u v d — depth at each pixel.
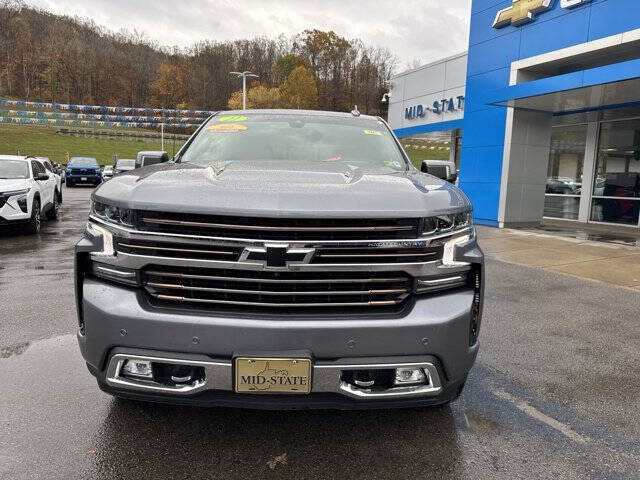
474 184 14.31
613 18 10.56
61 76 112.75
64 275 6.75
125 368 2.49
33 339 4.28
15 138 80.38
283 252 2.33
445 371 2.51
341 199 2.41
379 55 112.69
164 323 2.35
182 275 2.40
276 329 2.32
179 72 111.75
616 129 13.59
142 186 2.53
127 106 115.19
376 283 2.45
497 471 2.59
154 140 89.12
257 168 3.03
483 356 4.16
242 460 2.62
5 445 2.70
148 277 2.45
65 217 14.41
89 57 115.06
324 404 2.46
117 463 2.57
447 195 2.71
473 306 2.62
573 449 2.82
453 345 2.49
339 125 4.22
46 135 85.38
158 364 2.47
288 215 2.29
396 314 2.44
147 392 2.46
